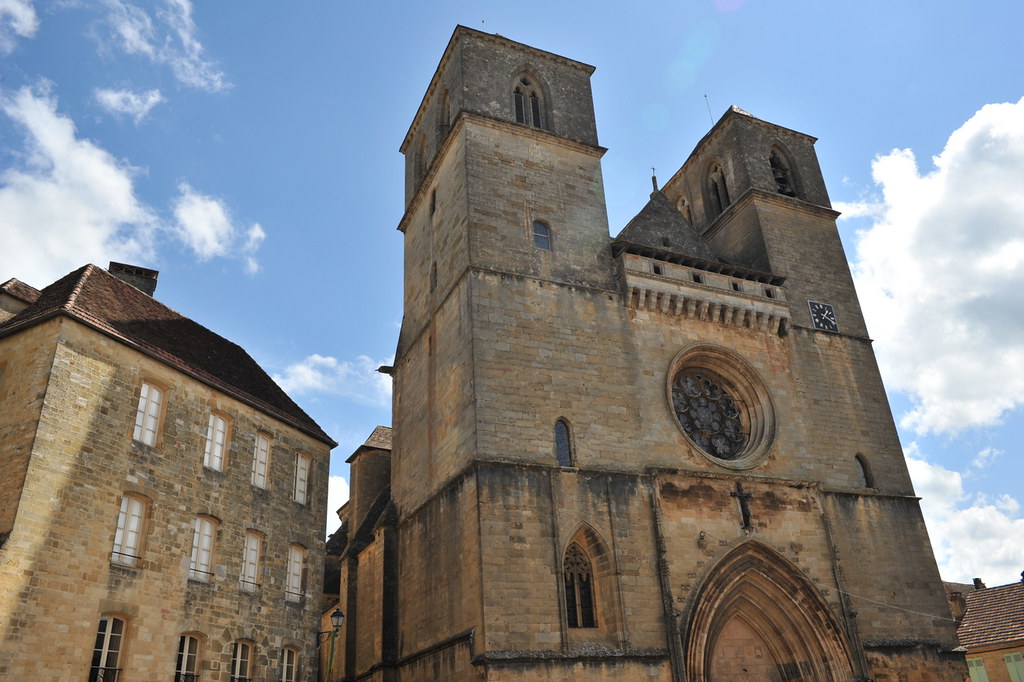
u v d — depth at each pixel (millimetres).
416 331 45906
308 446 37250
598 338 39094
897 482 43344
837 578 38062
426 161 51344
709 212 54938
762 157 52594
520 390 36031
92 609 25156
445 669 33000
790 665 37000
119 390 28266
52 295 30328
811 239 50344
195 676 28453
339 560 60344
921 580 40688
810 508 39625
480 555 31672
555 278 39938
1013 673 52906
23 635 22953
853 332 47562
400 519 42031
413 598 38281
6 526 23562
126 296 33625
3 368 27078
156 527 28219
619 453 36594
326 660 50219
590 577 34250
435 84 50500
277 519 34094
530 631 31000
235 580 31094
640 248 42469
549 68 48656
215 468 31766
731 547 36406
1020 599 56906
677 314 41969
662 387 39438
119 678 25562
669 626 33281
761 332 44188
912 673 37719
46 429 25188
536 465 34312
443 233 43438
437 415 39656
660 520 35438
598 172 45094
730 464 38875
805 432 42125
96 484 26391
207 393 32156
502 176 42062
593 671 31172
